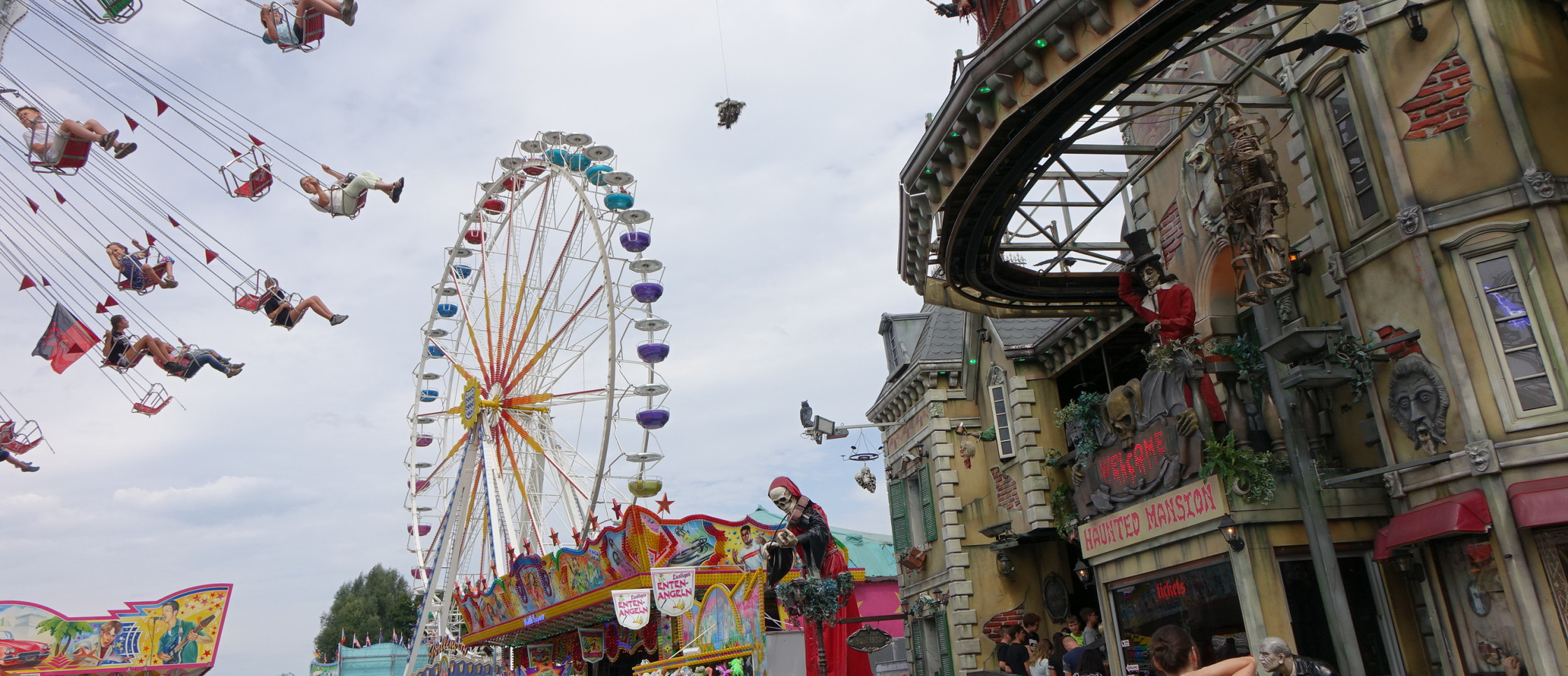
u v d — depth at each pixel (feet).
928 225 49.08
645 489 101.86
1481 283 38.09
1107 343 66.08
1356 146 42.80
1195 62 51.96
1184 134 52.16
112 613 117.70
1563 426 35.58
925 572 80.33
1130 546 50.67
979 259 52.47
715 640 57.88
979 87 39.65
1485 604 37.52
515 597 91.61
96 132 51.55
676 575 60.13
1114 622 53.11
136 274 56.90
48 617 114.62
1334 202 43.78
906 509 85.51
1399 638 41.50
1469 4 39.17
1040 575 73.31
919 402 80.53
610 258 98.84
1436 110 39.52
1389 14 40.83
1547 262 36.83
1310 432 42.80
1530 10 39.17
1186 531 45.70
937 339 81.20
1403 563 40.34
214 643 122.83
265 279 58.65
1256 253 42.29
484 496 109.81
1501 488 36.45
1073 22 35.78
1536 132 37.83
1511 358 37.14
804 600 37.50
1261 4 36.01
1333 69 43.37
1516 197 37.37
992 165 41.98
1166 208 54.70
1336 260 43.19
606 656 88.22
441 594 119.24
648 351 103.50
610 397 97.04
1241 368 44.47
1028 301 59.21
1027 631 60.90
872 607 111.96
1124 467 50.96
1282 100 45.62
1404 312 40.11
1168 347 46.26
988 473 76.07
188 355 58.44
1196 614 46.26
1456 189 38.73
